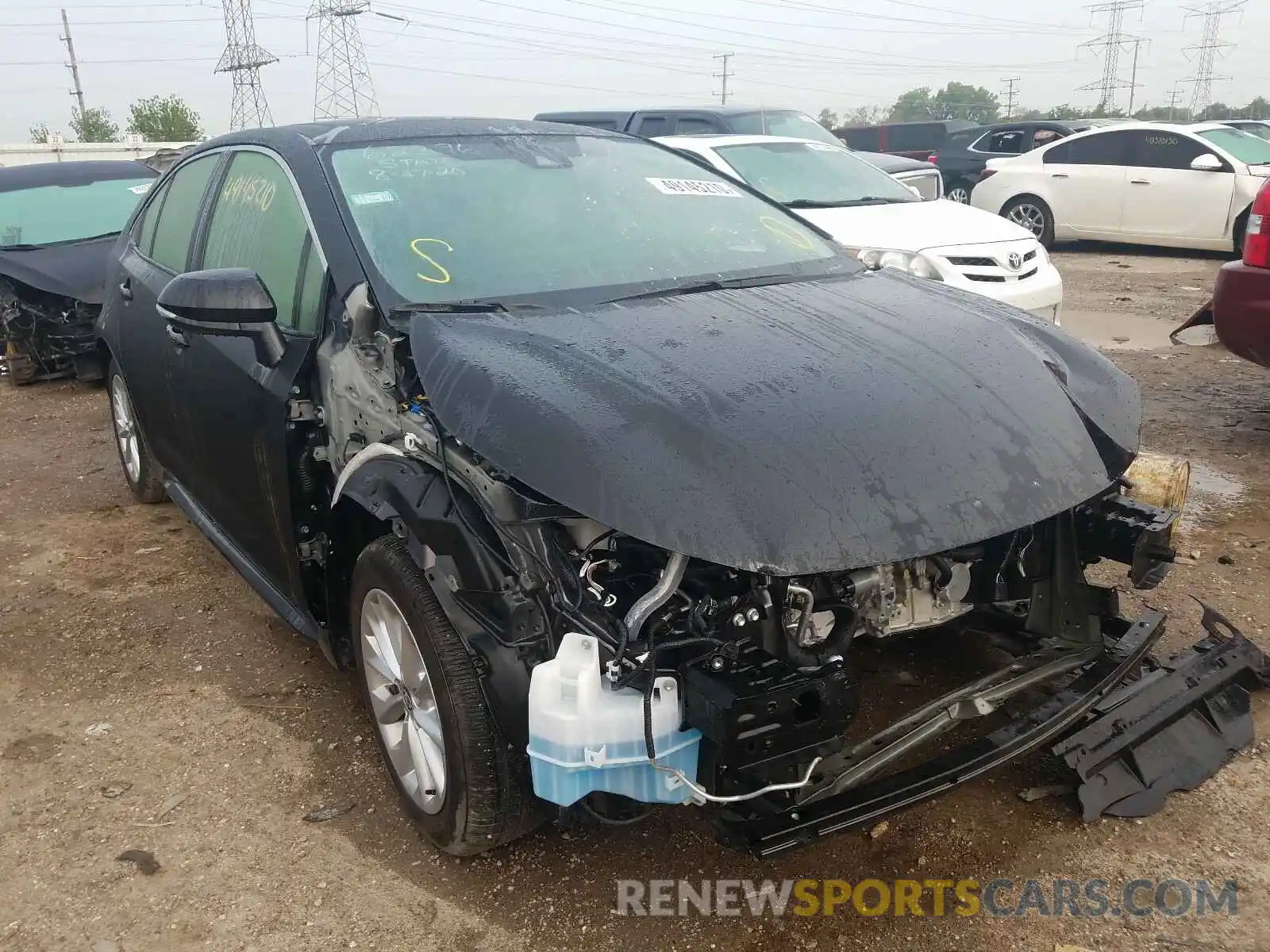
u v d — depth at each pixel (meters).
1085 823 2.77
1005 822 2.80
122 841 2.85
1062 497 2.41
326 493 3.13
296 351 3.09
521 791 2.47
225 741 3.32
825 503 2.14
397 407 2.71
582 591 2.26
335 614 3.18
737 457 2.20
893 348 2.70
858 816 2.29
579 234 3.33
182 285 2.90
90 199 8.82
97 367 7.92
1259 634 3.62
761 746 2.10
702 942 2.43
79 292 7.58
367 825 2.89
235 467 3.49
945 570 2.64
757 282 3.29
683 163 4.06
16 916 2.58
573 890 2.60
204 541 4.97
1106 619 3.03
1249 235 5.21
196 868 2.73
